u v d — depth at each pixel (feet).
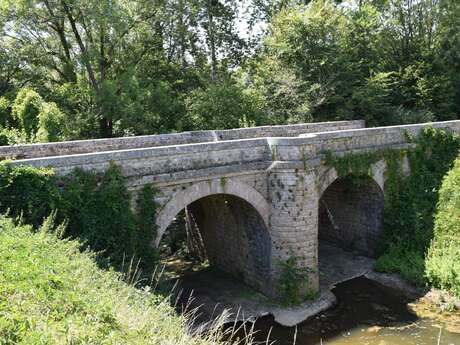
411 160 64.64
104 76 90.02
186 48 113.39
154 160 42.91
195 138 58.80
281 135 68.39
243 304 50.88
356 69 99.91
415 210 61.36
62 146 47.52
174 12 98.53
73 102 83.97
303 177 49.42
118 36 85.05
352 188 65.67
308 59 95.71
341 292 54.13
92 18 79.51
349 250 68.95
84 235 37.76
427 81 104.68
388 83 103.35
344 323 46.62
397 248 61.00
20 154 44.55
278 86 94.94
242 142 48.73
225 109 88.02
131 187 41.34
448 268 51.49
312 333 44.78
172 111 89.45
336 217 71.00
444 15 113.39
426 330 44.50
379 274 58.54
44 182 36.04
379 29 111.65
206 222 63.16
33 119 74.90
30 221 35.06
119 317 23.38
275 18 105.81
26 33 83.30
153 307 29.66
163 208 43.78
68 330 19.36
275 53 100.94
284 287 50.03
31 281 23.16
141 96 82.17
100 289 27.09
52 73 96.84
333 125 76.33
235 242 57.52
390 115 98.37
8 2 76.84
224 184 47.44
